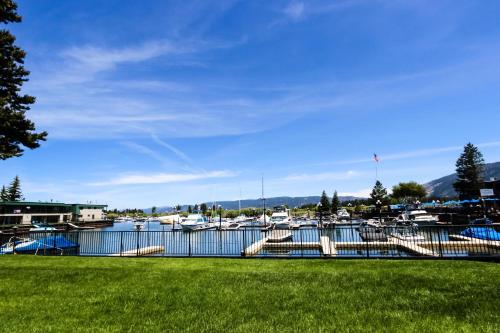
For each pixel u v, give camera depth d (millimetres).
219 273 11258
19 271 12047
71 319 6719
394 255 17188
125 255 18672
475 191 87625
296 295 8219
